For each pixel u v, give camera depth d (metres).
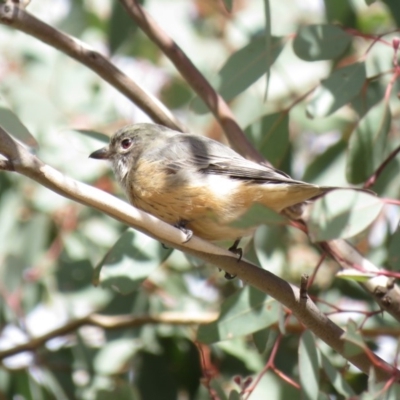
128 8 11.16
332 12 12.11
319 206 8.47
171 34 14.78
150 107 11.18
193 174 9.73
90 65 10.89
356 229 8.37
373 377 8.27
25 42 14.09
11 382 11.67
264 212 7.90
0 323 12.09
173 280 12.48
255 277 8.51
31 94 13.45
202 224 9.65
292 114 13.30
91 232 12.86
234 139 10.90
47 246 12.70
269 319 9.82
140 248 10.05
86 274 12.49
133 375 11.74
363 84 10.61
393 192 10.97
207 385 9.57
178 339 12.08
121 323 11.71
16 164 7.57
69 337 12.13
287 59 13.93
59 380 11.70
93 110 13.55
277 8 14.63
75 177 12.58
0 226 12.50
